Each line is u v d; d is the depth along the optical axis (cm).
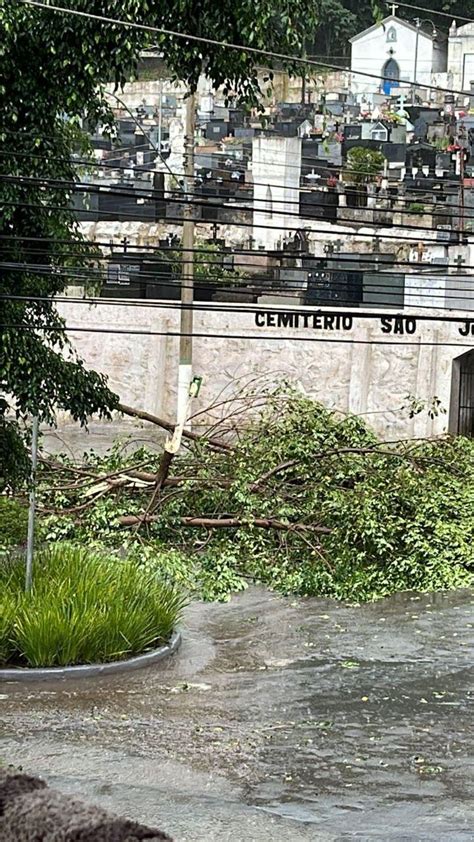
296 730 1062
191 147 2856
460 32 5138
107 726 1055
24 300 1261
